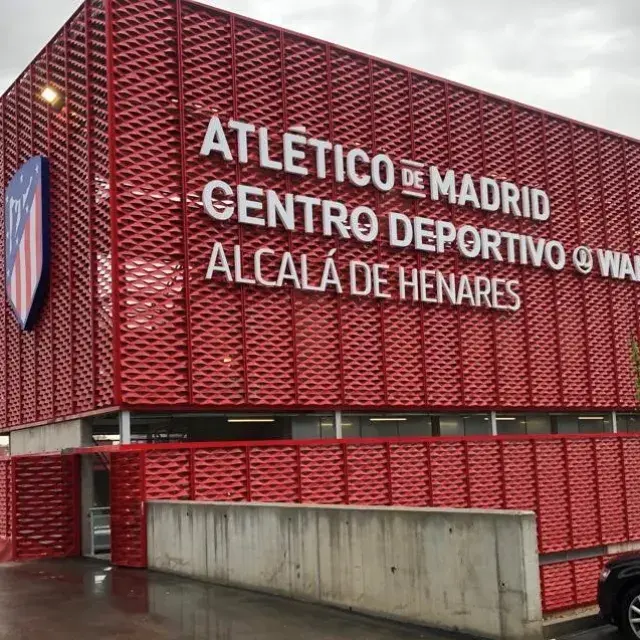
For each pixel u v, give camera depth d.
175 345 20.73
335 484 22.59
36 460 20.70
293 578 12.80
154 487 18.98
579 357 30.67
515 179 29.42
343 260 24.14
